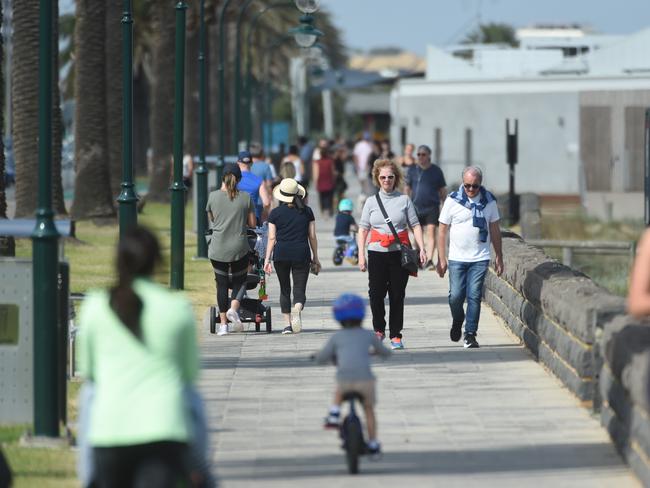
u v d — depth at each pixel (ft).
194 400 81.82
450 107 616.80
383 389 149.48
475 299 180.75
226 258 193.26
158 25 544.21
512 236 238.48
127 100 216.95
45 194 121.08
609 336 119.03
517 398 143.33
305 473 110.11
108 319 77.77
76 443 122.11
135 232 79.61
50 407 121.49
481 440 122.93
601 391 128.16
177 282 254.47
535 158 589.32
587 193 565.53
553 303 152.05
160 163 553.23
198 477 81.51
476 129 609.01
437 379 155.84
